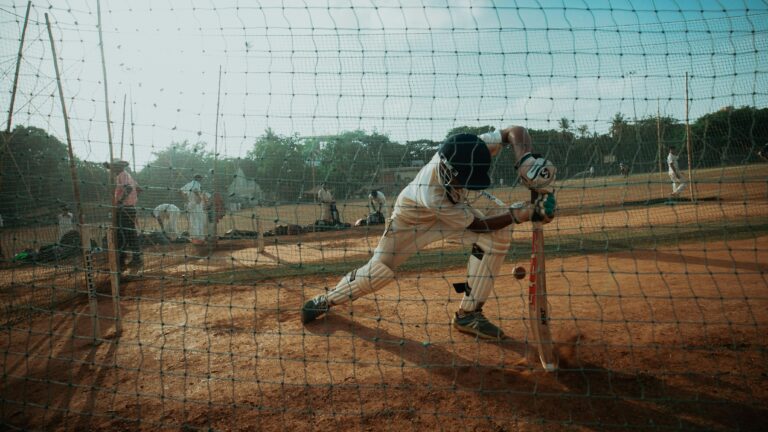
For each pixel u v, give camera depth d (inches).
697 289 175.3
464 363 124.3
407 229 139.6
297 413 103.1
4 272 238.7
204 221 303.4
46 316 191.3
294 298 204.4
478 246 138.2
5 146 127.6
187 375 113.9
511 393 106.2
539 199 107.7
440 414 98.8
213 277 255.3
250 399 110.5
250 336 154.2
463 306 143.3
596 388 106.2
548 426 93.3
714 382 105.9
